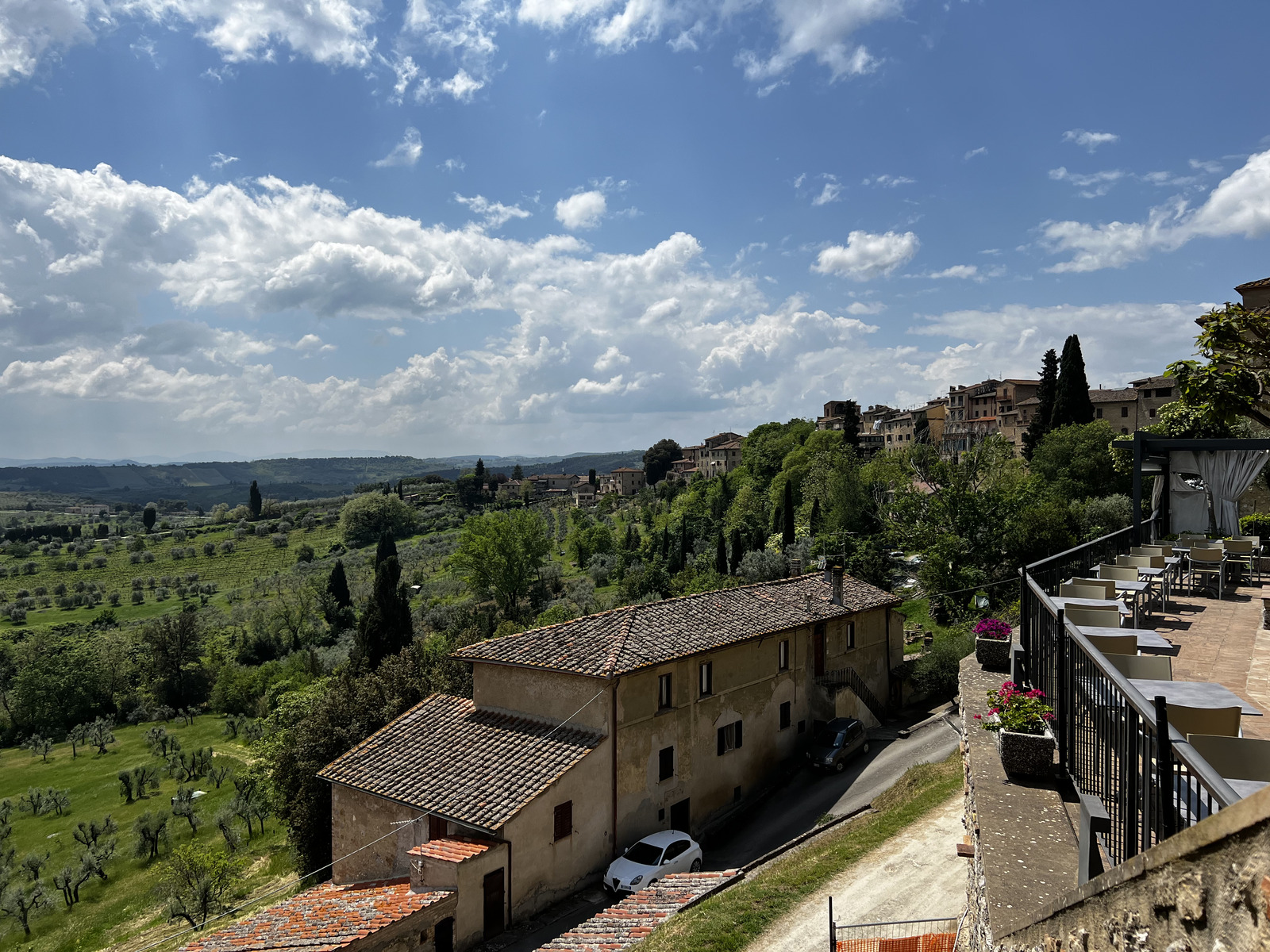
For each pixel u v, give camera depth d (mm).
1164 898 3023
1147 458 18312
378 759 23141
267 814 37281
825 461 85875
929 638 43812
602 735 21953
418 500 194500
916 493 49000
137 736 65000
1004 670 10602
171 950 25219
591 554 107688
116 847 37969
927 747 29016
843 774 27625
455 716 24969
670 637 25422
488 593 83625
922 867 15227
